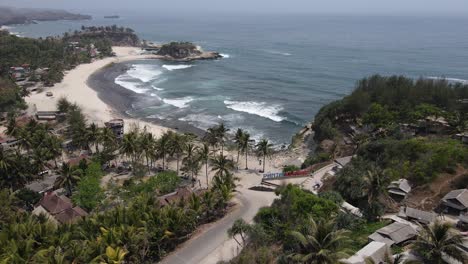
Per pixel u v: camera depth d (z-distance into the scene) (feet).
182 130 371.15
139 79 608.19
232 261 152.25
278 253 147.84
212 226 191.11
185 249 170.60
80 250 136.67
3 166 223.10
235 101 476.13
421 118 313.53
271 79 601.21
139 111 431.43
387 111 326.24
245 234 176.24
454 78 576.20
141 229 155.43
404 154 234.17
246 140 282.36
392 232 147.84
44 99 463.83
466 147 236.02
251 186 248.93
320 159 283.18
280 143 349.41
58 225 169.07
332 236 117.29
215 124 391.24
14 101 401.49
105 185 239.91
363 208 181.37
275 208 183.83
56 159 287.69
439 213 174.60
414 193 194.39
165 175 238.27
